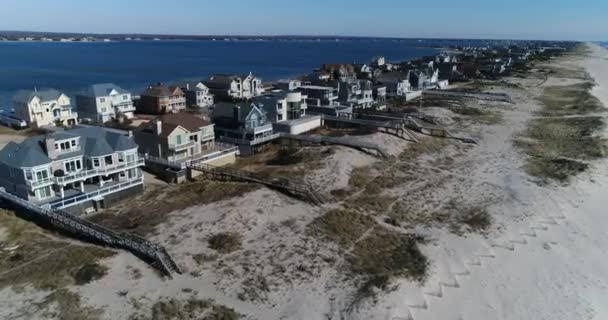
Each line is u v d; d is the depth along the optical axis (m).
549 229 45.00
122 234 39.44
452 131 86.69
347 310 30.75
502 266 38.00
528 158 69.50
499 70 192.25
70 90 149.88
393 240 41.56
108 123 91.56
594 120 93.19
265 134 75.44
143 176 55.81
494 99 121.69
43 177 45.69
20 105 88.62
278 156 69.06
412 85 143.00
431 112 100.75
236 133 73.81
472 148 75.88
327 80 126.31
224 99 120.19
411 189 55.31
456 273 36.62
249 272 34.75
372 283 33.78
